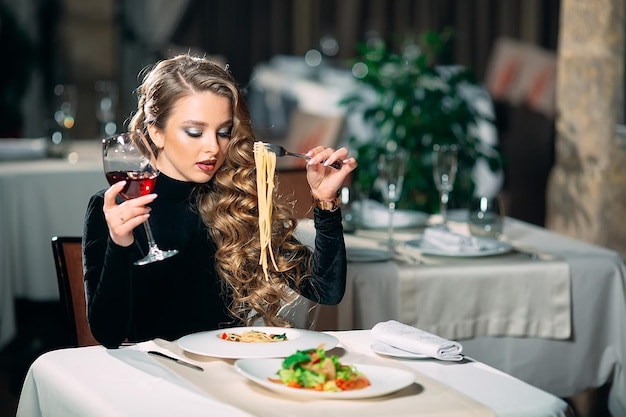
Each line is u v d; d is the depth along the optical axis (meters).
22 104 8.01
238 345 2.24
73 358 2.28
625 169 5.50
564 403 2.01
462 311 3.36
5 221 4.91
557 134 5.61
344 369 2.01
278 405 1.93
